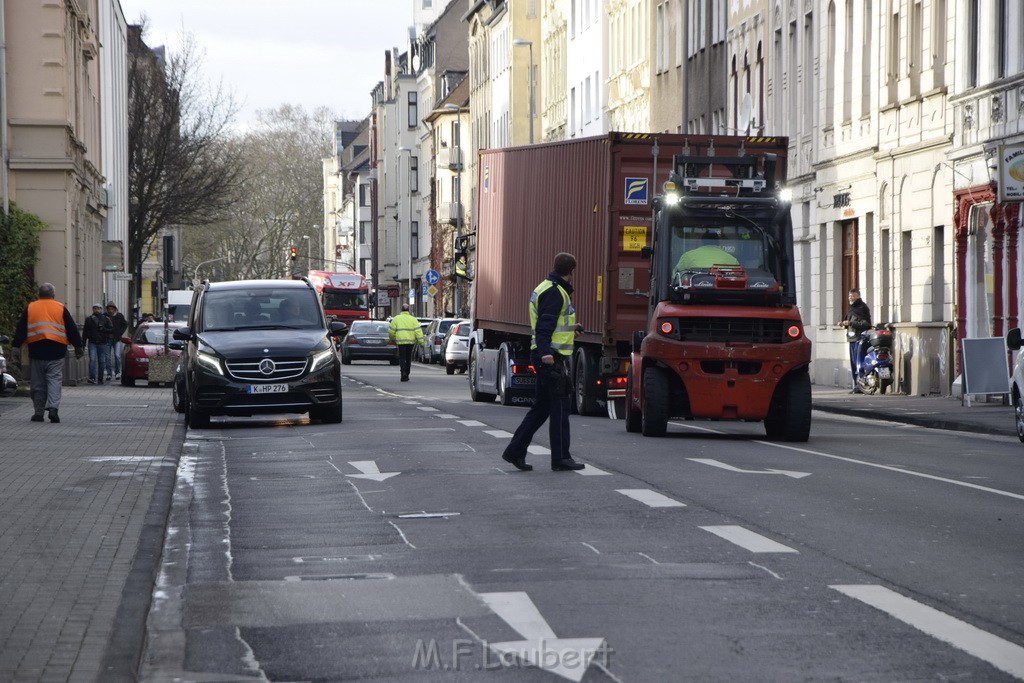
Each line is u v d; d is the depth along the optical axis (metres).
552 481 20.50
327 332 33.72
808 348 28.16
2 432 30.05
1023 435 28.38
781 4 62.06
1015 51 41.12
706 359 27.92
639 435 29.33
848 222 55.47
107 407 39.91
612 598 11.99
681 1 77.88
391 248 188.25
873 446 27.03
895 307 49.84
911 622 10.98
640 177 34.72
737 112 68.88
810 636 10.55
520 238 41.72
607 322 34.75
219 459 24.92
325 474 22.06
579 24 104.19
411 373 75.44
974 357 37.78
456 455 24.72
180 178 99.50
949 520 16.36
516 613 11.47
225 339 32.69
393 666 9.87
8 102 53.94
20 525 16.11
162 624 11.29
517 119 122.94
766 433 30.11
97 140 72.06
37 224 52.00
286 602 12.10
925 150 47.28
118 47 88.75
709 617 11.22
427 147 166.75
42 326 33.19
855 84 53.78
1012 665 9.69
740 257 29.02
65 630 10.76
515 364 40.97
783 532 15.43
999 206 41.81
